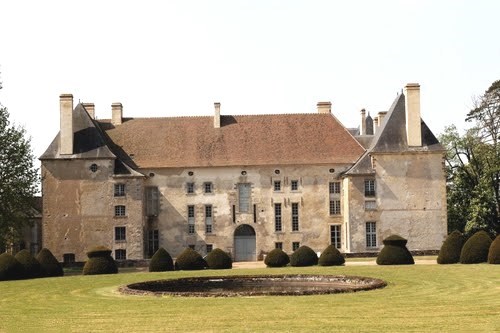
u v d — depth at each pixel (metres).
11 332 24.73
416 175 68.81
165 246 71.75
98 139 70.12
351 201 68.69
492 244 50.09
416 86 69.19
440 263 52.84
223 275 46.59
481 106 76.25
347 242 69.69
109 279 46.16
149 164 71.75
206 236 71.81
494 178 73.81
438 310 27.19
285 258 56.19
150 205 71.94
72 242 68.56
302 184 72.12
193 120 76.25
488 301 29.58
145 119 76.19
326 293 33.25
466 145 77.12
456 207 77.31
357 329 23.42
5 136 62.00
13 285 43.78
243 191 72.38
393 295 32.25
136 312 28.64
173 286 40.19
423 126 70.06
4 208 61.28
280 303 29.91
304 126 75.50
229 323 25.20
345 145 73.44
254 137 74.31
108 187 69.00
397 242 53.88
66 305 32.00
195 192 72.06
